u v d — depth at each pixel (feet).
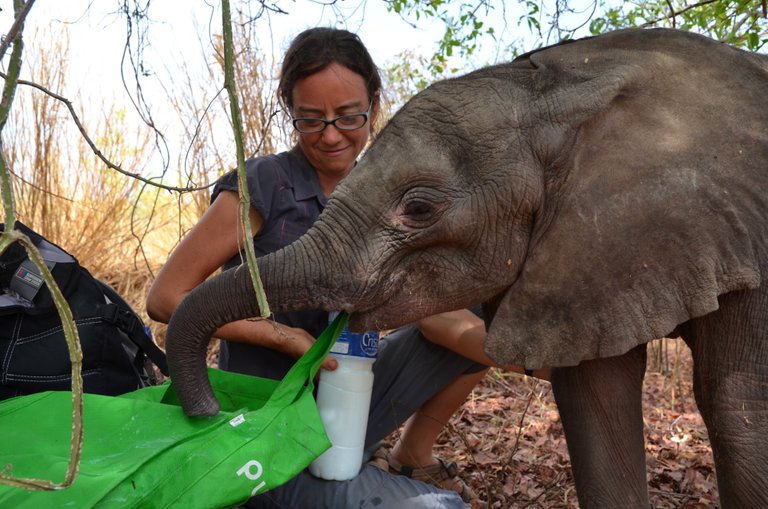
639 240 7.29
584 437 8.46
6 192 4.27
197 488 6.86
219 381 8.32
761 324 7.52
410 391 9.98
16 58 4.45
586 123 7.55
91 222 21.56
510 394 16.65
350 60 8.72
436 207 7.65
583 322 7.41
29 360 8.41
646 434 14.52
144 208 23.36
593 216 7.38
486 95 7.79
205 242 8.98
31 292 8.40
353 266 7.68
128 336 9.12
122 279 20.93
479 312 10.67
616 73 7.60
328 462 8.38
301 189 9.21
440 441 13.82
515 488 11.68
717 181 7.32
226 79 4.91
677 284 7.25
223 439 7.08
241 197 4.95
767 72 7.69
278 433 7.23
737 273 7.24
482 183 7.61
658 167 7.33
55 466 6.87
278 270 7.63
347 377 8.35
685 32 7.95
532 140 7.63
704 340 7.86
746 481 7.51
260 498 8.67
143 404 7.68
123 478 6.71
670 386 17.52
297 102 8.80
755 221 7.36
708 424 7.90
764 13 10.37
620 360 8.44
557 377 8.76
